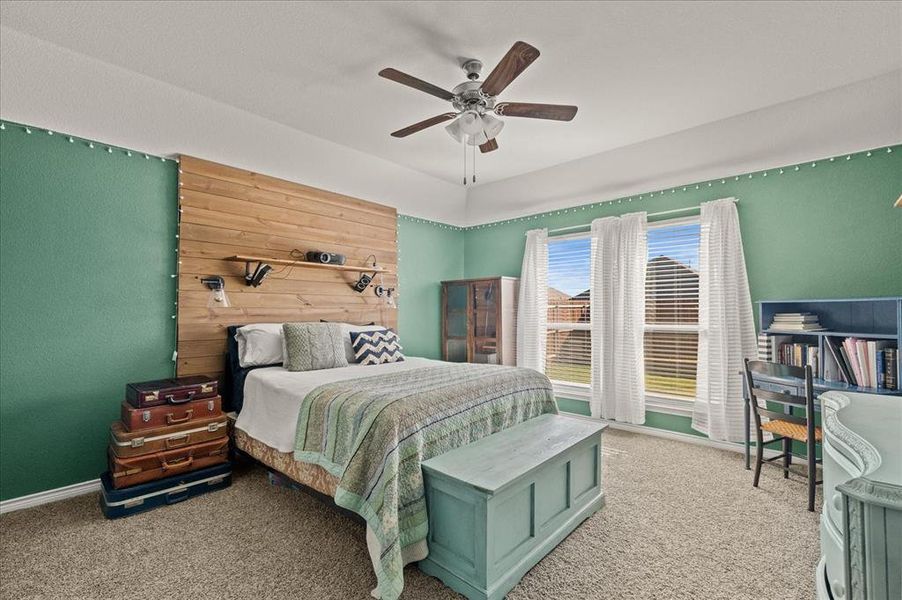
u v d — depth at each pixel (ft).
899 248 9.29
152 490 7.96
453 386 7.68
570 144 12.26
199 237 10.59
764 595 5.52
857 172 9.77
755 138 10.59
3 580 5.86
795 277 10.57
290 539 6.90
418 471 6.05
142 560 6.32
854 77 8.59
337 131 11.39
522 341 15.87
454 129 8.14
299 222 12.69
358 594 5.57
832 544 3.58
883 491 2.43
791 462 10.30
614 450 11.34
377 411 6.33
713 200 11.89
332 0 6.51
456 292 17.07
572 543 6.78
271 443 8.25
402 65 8.27
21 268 8.23
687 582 5.80
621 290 13.34
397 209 15.78
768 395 8.59
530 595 5.55
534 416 9.00
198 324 10.50
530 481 6.14
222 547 6.67
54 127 8.55
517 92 9.27
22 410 8.22
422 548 5.92
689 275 12.53
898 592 2.34
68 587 5.71
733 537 6.93
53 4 6.53
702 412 11.81
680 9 6.69
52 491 8.47
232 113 10.11
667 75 8.59
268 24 7.06
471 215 17.84
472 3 6.59
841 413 4.13
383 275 15.10
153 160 9.97
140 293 9.71
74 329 8.82
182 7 6.64
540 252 15.69
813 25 7.02
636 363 12.87
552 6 6.65
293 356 10.15
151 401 8.18
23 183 8.25
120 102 8.79
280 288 12.17
